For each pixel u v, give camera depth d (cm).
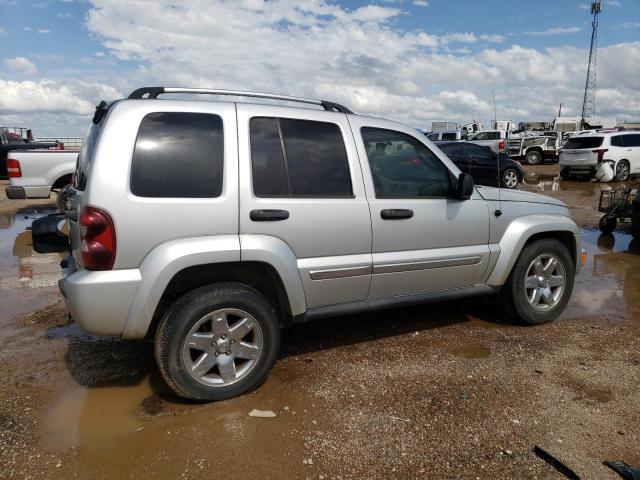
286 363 379
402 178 390
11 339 420
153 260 295
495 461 265
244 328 324
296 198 338
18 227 958
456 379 354
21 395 328
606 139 1812
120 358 385
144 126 302
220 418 302
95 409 311
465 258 412
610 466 261
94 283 287
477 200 423
